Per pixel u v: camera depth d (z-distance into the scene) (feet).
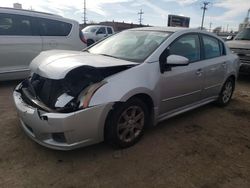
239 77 29.76
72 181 8.55
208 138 12.34
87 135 9.30
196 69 13.37
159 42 12.09
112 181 8.66
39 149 10.28
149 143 11.36
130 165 9.62
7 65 19.07
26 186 8.21
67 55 10.89
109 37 14.85
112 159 9.92
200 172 9.52
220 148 11.44
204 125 13.91
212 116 15.39
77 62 9.58
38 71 10.16
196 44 13.88
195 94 13.94
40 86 10.37
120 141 10.39
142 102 10.86
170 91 12.01
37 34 20.39
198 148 11.27
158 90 11.28
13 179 8.50
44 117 8.79
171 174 9.27
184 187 8.63
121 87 9.73
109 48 13.21
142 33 13.51
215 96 16.24
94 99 9.11
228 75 16.61
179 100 12.88
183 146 11.33
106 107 9.35
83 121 9.00
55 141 9.23
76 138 9.10
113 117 9.88
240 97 20.38
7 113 13.75
